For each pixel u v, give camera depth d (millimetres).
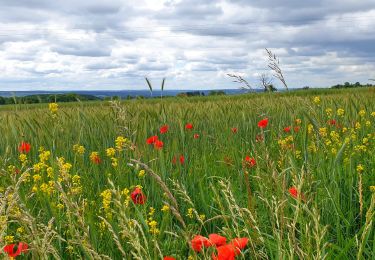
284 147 4066
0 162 4008
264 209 3188
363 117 6219
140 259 1688
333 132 4852
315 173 3947
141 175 3770
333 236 3305
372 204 1809
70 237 2803
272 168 2439
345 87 24516
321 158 4172
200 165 5230
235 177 4676
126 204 2672
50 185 3057
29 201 3307
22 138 5355
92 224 2615
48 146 5371
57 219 2742
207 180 4547
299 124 5914
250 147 6020
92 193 3898
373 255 2570
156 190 3883
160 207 3777
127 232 1713
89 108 8445
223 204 3449
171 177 4219
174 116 7648
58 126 5910
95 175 4328
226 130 6926
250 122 7066
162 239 2934
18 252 1933
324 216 3402
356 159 4613
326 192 3592
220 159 5434
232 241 1718
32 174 4137
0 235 1704
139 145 4410
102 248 2674
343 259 2623
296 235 2789
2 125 7043
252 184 4223
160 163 4102
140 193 3000
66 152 5242
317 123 4074
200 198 3979
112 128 5840
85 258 2289
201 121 7766
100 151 5430
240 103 9305
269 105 7832
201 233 3457
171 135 6617
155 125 6648
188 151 5883
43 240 1781
